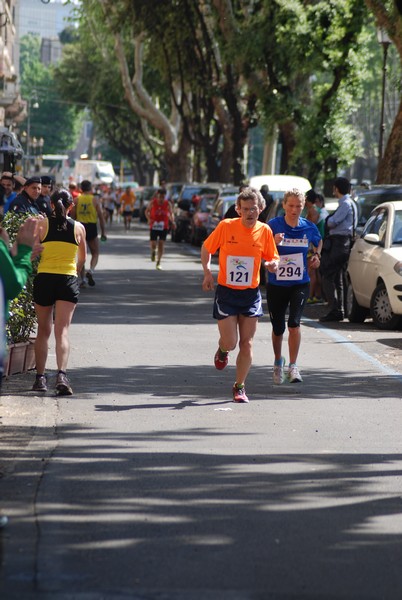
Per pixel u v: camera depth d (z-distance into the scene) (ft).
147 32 385.09
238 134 370.53
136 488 52.16
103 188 524.52
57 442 61.98
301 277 82.07
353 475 55.36
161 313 131.23
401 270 117.70
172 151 497.05
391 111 602.44
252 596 38.09
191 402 75.10
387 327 120.06
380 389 82.17
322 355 99.96
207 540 44.34
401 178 202.18
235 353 99.81
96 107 619.67
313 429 66.64
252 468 56.49
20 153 271.90
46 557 41.73
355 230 129.90
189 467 56.44
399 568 41.34
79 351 98.48
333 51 281.95
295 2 281.54
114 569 40.50
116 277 184.44
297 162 300.20
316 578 40.09
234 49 297.12
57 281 76.69
